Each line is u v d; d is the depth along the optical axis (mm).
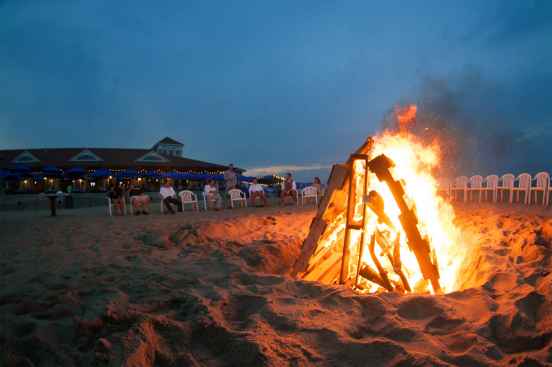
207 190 16047
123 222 10586
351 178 4367
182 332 2725
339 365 2287
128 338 2537
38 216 16016
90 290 3789
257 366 2283
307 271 4594
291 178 17953
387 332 2676
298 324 2799
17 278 4500
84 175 38875
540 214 8844
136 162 49781
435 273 4191
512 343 2492
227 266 4852
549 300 2883
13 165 48344
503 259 4488
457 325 2736
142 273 4543
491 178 14422
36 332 2738
